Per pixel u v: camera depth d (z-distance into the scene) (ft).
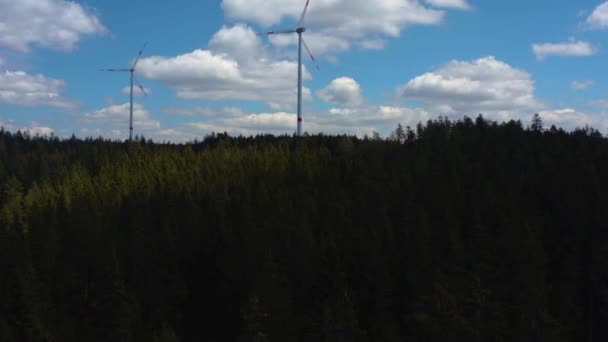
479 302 173.17
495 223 220.02
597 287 196.24
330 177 312.50
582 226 213.66
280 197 258.57
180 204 265.34
